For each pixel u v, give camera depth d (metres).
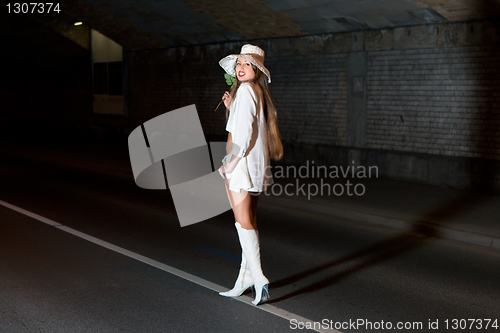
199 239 7.09
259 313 4.56
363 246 6.91
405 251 6.70
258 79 4.56
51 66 23.31
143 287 5.20
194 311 4.59
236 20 13.93
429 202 9.22
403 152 11.60
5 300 4.81
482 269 5.98
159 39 17.42
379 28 11.77
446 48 10.70
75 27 20.66
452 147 10.80
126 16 16.22
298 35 13.55
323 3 11.25
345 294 5.09
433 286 5.36
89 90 21.53
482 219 7.94
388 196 9.76
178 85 17.56
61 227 7.65
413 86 11.35
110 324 4.30
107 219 8.21
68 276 5.50
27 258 6.13
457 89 10.61
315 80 13.37
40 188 11.01
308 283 5.40
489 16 9.83
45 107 24.03
